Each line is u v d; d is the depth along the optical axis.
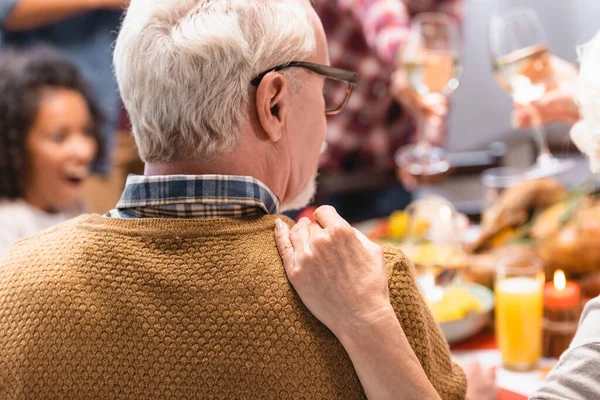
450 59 1.70
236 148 0.78
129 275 0.74
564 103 1.50
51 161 1.66
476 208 2.19
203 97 0.75
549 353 1.22
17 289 0.77
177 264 0.74
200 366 0.71
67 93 1.67
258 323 0.71
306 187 0.94
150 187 0.78
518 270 1.18
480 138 3.91
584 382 0.69
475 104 3.91
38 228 1.65
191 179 0.76
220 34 0.74
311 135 0.86
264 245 0.76
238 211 0.78
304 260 0.72
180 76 0.75
